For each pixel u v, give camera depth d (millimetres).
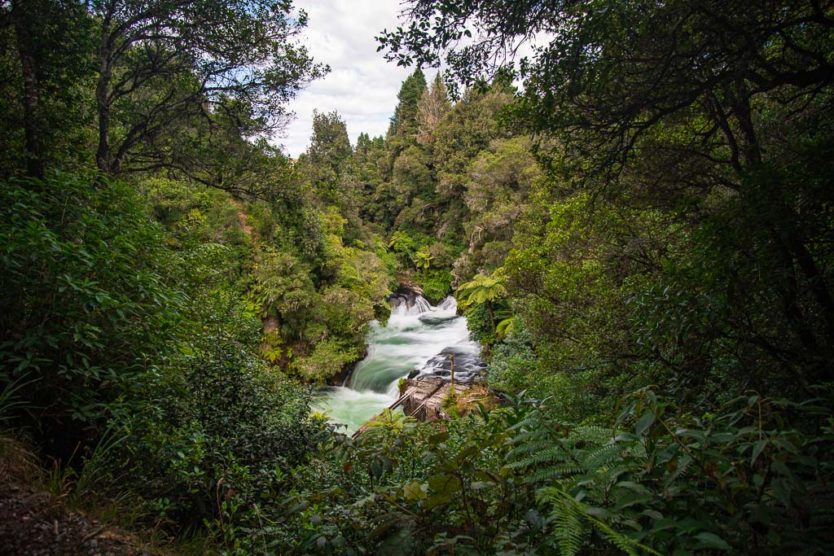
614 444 1440
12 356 2504
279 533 2176
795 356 2885
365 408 15219
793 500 1146
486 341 18719
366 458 2131
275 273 17938
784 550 1131
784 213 2584
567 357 7312
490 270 20453
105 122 7000
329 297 19250
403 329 24828
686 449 1294
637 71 3287
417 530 1564
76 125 6043
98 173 4590
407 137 41188
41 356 2734
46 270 2852
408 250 34531
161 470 2730
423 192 36938
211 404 3639
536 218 11898
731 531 1158
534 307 8500
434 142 35938
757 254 2793
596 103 3529
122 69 8398
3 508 1916
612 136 3754
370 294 22656
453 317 27156
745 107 3869
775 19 2984
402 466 2666
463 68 3471
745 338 2982
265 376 5707
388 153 42250
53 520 1963
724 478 1244
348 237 28984
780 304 2965
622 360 6172
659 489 1332
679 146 4441
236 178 8805
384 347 21562
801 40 3408
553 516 1214
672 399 3182
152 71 7672
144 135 8125
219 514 2572
